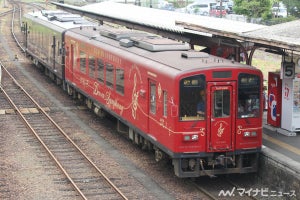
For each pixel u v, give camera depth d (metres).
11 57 34.28
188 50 15.21
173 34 18.47
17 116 20.03
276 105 15.26
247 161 13.32
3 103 22.08
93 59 18.97
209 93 12.32
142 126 14.36
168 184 12.97
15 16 57.25
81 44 20.47
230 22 17.86
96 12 27.48
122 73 15.88
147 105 13.89
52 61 25.23
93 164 14.15
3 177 13.25
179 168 12.46
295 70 14.52
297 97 14.70
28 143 16.47
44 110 20.98
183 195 12.22
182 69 12.31
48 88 25.53
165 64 13.22
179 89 12.12
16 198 11.87
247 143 12.74
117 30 19.38
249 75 12.55
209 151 12.47
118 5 33.16
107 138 17.20
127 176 13.50
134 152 15.66
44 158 14.96
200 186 12.91
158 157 13.87
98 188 12.59
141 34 18.44
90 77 19.41
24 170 13.84
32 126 18.56
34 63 30.98
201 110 12.35
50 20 27.11
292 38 11.70
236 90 12.49
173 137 12.29
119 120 16.53
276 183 12.31
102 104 18.06
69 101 22.84
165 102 12.75
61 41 23.31
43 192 12.27
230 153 12.66
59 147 16.09
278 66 30.56
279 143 13.99
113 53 16.67
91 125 18.89
